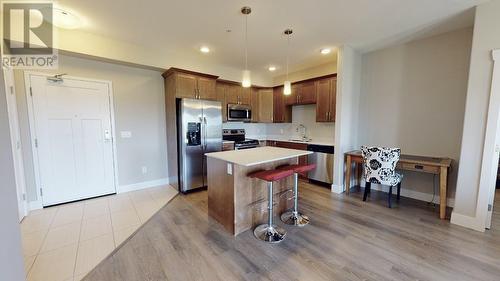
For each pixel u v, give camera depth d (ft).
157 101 13.12
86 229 8.05
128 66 11.90
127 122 12.12
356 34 9.96
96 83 10.98
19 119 9.12
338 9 7.77
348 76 11.78
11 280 3.53
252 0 7.18
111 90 11.44
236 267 6.01
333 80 13.30
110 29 9.43
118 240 7.34
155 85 12.99
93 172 11.20
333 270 5.85
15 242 3.66
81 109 10.66
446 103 9.94
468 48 9.24
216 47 11.62
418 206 10.12
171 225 8.42
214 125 13.15
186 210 9.86
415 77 10.81
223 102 15.71
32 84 9.36
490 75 7.36
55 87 9.93
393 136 11.74
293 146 15.26
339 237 7.47
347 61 11.57
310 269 5.90
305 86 15.14
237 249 6.85
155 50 11.88
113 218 8.98
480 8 7.41
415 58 10.76
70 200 10.59
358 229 8.00
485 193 7.66
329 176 13.06
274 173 7.57
